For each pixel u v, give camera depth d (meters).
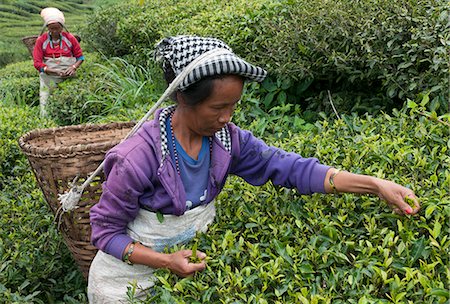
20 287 2.76
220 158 2.14
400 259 1.83
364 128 2.87
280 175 2.21
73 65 7.33
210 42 1.92
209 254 2.04
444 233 1.92
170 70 2.03
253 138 2.26
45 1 19.88
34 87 8.55
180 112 2.05
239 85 1.91
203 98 1.89
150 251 2.10
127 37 7.65
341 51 3.88
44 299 3.05
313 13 3.98
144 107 5.11
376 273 1.76
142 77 6.44
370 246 1.85
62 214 2.75
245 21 4.77
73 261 3.25
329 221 2.12
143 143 2.06
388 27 3.58
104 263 2.29
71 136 3.32
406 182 2.19
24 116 5.18
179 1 7.99
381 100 3.92
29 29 16.31
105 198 2.11
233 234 2.10
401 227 1.92
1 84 8.72
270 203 2.31
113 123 3.41
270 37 4.42
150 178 2.07
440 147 2.49
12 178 4.01
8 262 2.89
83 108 6.10
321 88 4.36
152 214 2.15
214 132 2.01
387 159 2.37
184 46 1.92
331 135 2.91
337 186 2.12
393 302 1.66
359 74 3.77
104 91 6.41
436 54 3.33
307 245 1.97
